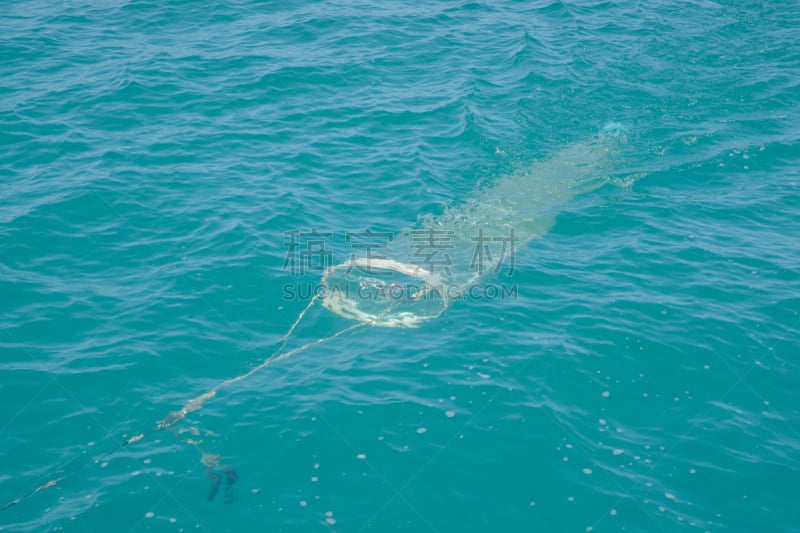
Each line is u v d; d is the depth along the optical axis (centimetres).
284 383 1401
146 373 1411
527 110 2484
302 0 3431
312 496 1173
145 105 2433
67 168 2070
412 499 1170
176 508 1145
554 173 2150
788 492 1188
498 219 1931
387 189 2045
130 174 2056
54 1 3325
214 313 1573
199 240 1800
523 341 1512
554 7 3419
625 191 2077
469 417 1323
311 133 2319
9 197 1923
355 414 1326
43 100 2439
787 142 2303
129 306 1583
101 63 2725
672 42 3033
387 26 3159
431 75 2741
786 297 1639
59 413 1316
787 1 3506
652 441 1283
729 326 1549
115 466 1220
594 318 1574
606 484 1200
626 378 1419
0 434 1266
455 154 2234
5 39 2888
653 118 2458
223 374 1420
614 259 1783
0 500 1150
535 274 1727
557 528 1127
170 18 3162
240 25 3114
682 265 1756
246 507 1151
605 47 2980
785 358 1465
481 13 3359
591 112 2492
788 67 2811
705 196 2058
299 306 1606
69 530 1105
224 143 2239
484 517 1142
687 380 1416
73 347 1465
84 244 1775
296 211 1919
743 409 1351
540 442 1274
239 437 1278
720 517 1145
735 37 3098
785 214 1972
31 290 1614
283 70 2694
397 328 1558
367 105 2503
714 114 2484
